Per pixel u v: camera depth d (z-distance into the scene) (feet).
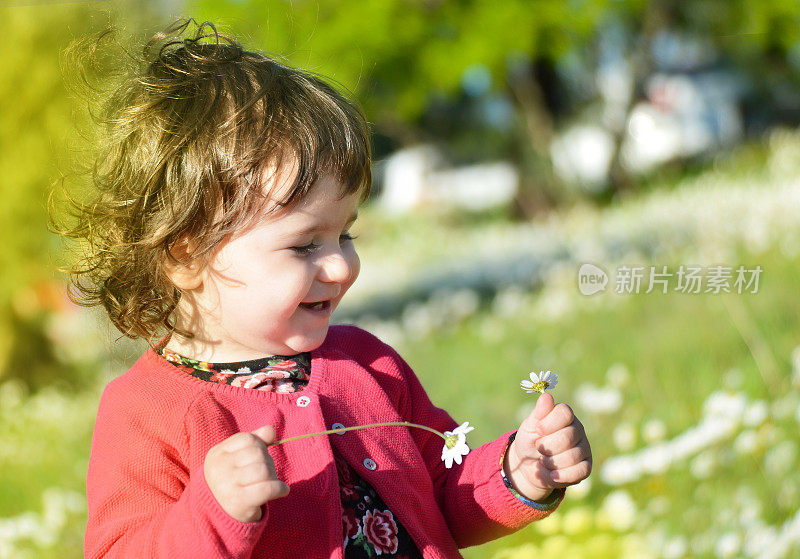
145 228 5.59
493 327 24.48
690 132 58.70
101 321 7.88
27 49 30.27
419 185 80.43
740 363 15.58
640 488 12.09
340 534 5.18
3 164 30.37
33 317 30.96
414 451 5.97
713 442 12.14
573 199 56.08
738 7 51.62
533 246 38.22
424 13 49.49
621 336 19.47
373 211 79.66
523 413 16.42
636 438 13.76
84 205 6.24
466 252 44.55
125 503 5.15
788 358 15.08
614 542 10.57
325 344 6.36
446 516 6.21
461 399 18.53
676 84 60.18
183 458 5.23
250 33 9.13
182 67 5.94
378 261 53.16
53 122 30.14
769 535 10.23
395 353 6.72
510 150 60.29
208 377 5.59
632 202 42.96
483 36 48.60
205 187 5.37
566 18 48.39
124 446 5.32
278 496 4.57
